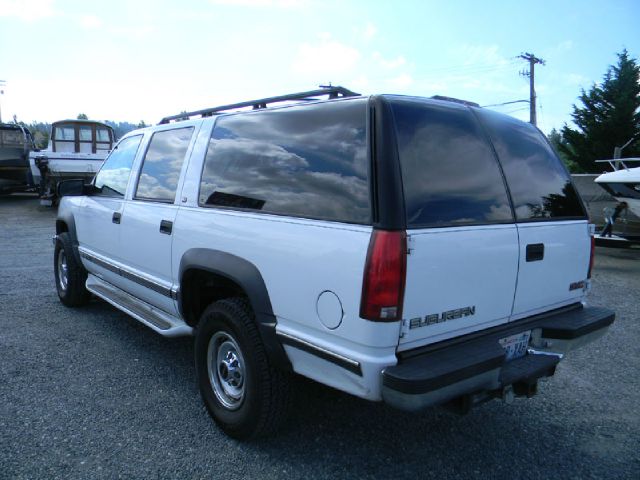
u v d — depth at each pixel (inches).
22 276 287.3
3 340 183.8
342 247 94.3
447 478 110.6
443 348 99.7
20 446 116.3
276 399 114.5
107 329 198.7
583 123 1336.1
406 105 102.6
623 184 512.1
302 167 108.9
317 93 115.5
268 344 110.3
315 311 99.5
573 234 129.1
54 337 188.5
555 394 153.9
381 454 118.7
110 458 113.0
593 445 125.6
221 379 127.6
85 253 202.7
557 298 126.8
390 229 89.9
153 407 137.0
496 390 106.2
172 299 144.8
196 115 158.2
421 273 92.9
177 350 178.7
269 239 109.4
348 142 101.3
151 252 153.2
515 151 122.7
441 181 101.2
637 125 1262.3
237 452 117.3
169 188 149.4
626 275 355.9
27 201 807.7
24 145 788.0
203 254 127.1
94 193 200.4
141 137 176.1
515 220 114.1
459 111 114.3
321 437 125.0
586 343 126.0
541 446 124.5
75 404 137.3
